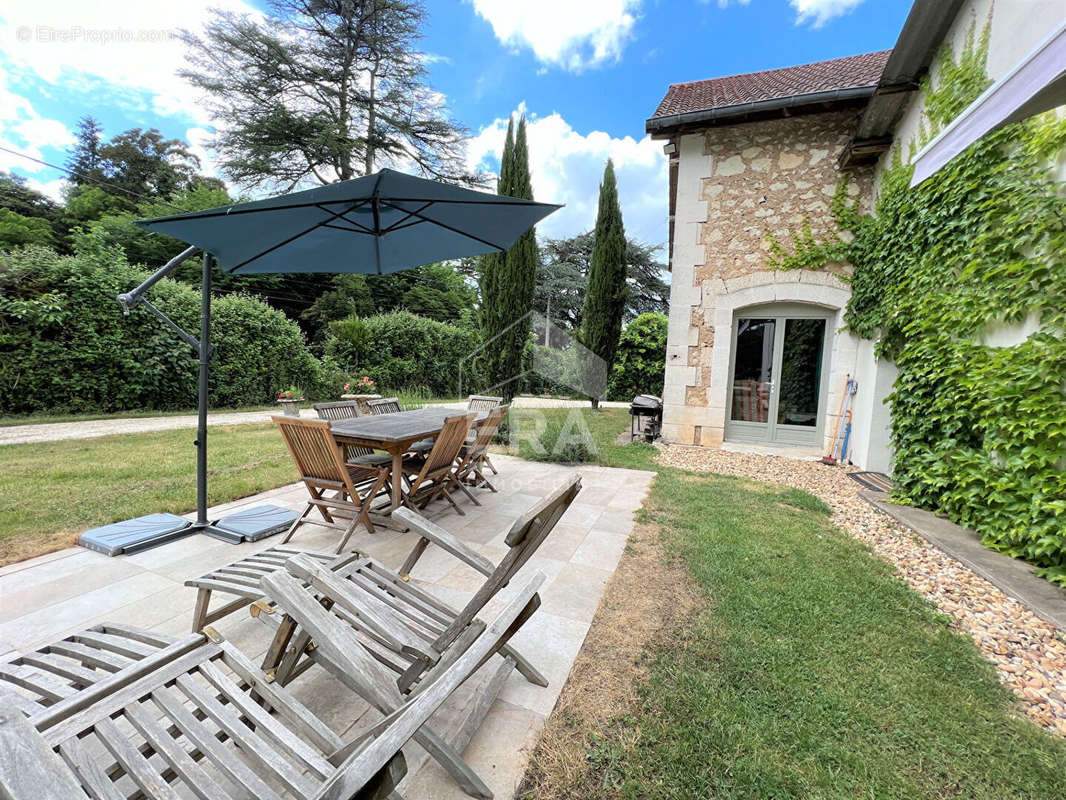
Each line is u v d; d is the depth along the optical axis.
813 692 1.76
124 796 0.95
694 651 2.01
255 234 2.82
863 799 1.33
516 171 6.82
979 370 3.58
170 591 2.42
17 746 0.82
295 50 16.75
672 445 7.14
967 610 2.45
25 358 7.62
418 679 1.60
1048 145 3.23
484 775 1.40
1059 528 2.81
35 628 2.07
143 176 19.12
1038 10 3.34
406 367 13.67
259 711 1.21
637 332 13.80
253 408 10.35
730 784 1.38
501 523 3.60
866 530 3.66
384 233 3.29
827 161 6.40
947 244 4.19
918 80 4.90
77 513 3.46
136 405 8.89
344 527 3.18
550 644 2.06
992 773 1.43
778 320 6.92
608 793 1.35
